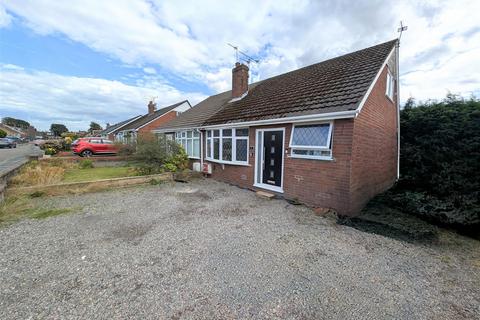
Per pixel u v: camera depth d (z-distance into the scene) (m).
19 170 9.66
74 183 7.61
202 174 11.13
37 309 2.33
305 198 6.29
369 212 5.56
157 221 5.02
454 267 3.30
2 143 30.92
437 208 5.13
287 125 6.78
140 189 8.34
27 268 3.11
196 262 3.30
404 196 6.16
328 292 2.66
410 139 7.95
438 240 4.17
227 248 3.76
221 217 5.31
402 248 3.84
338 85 6.57
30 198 6.79
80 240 4.02
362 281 2.89
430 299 2.57
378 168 7.13
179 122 15.12
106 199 6.88
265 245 3.88
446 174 6.07
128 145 16.34
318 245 3.90
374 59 6.94
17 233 4.31
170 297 2.54
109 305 2.40
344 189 5.31
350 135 5.18
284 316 2.28
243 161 8.66
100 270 3.07
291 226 4.78
